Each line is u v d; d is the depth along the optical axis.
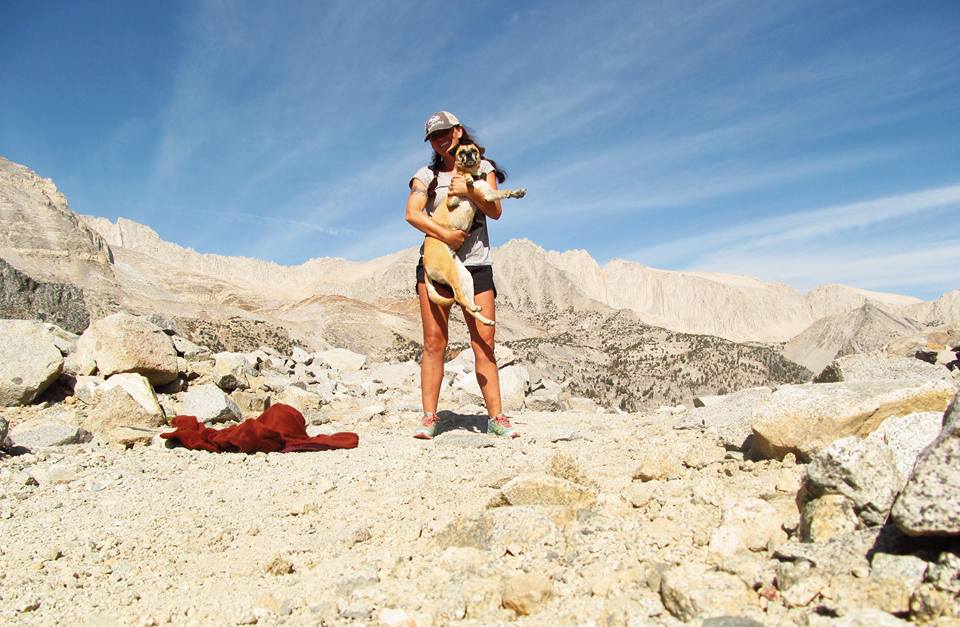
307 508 4.82
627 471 5.37
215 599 3.35
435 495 5.00
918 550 2.54
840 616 2.32
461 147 6.67
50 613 3.28
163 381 9.41
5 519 4.80
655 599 2.73
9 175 156.75
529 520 3.59
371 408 9.73
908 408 4.29
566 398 13.32
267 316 141.50
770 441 4.65
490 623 2.77
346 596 3.18
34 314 13.34
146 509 5.03
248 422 7.14
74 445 7.05
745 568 2.75
